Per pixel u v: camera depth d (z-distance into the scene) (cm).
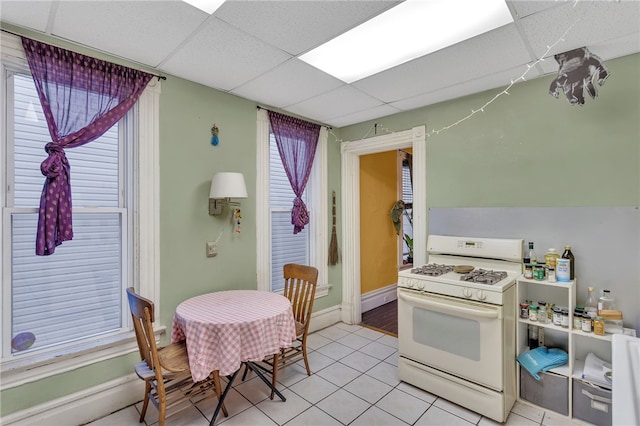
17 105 181
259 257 295
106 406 203
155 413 205
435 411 209
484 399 201
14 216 182
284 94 274
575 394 195
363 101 291
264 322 197
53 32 180
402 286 244
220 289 267
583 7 156
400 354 244
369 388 235
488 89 262
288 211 337
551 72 229
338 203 378
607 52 200
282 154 310
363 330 351
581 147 220
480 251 252
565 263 206
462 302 212
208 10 162
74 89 191
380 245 443
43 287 191
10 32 172
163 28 177
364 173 411
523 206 244
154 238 227
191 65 222
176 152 239
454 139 282
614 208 207
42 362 180
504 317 198
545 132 235
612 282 206
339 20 171
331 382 243
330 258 367
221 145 267
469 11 163
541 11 161
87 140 194
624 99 204
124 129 221
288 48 200
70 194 187
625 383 117
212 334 187
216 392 199
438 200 292
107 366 205
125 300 219
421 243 302
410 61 215
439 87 258
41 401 182
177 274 240
